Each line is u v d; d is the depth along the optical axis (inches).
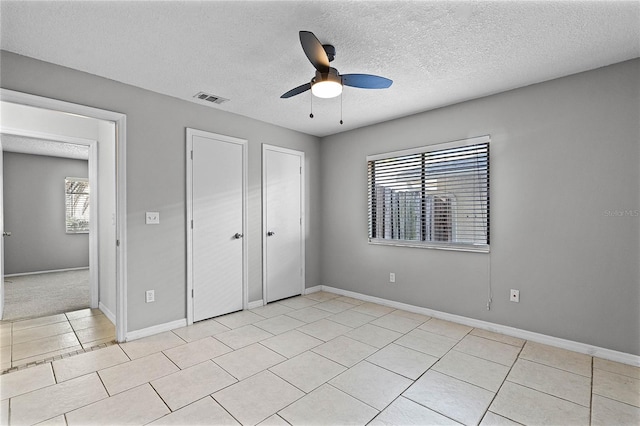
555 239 112.0
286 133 174.6
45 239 256.7
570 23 79.5
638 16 76.3
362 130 171.5
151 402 79.0
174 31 83.5
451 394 82.7
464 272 134.0
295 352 107.1
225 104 138.3
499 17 77.3
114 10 74.5
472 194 131.6
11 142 213.8
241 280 153.3
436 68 104.3
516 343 114.4
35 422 71.6
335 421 72.1
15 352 107.0
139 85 118.1
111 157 133.3
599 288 103.6
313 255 189.9
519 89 119.3
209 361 100.5
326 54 83.0
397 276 156.6
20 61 95.1
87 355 104.6
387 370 94.9
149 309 122.3
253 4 72.6
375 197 166.4
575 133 107.9
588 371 94.0
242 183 153.6
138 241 119.6
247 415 74.2
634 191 97.9
